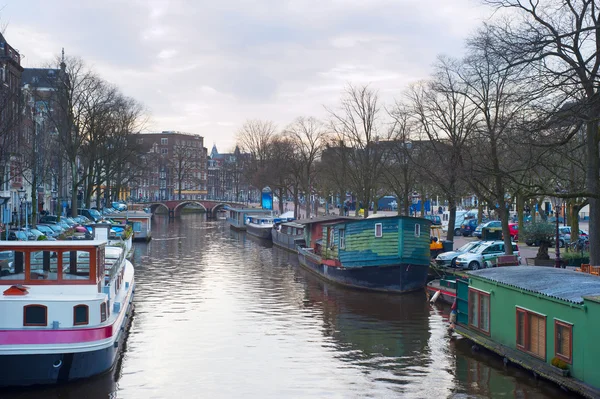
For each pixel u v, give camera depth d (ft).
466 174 111.04
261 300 109.50
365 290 118.62
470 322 77.20
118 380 65.41
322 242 141.79
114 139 269.23
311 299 110.42
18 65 196.75
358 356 73.87
